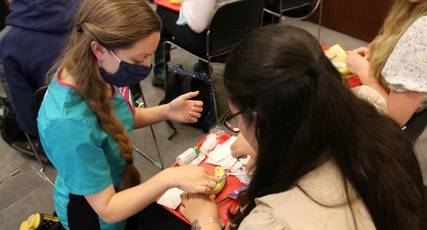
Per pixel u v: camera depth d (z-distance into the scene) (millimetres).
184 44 2285
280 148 667
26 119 1704
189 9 2061
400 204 699
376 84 1484
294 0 2674
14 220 1887
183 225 1305
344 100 639
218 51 2154
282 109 630
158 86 2799
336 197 660
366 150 656
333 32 3605
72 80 972
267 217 662
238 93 659
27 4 1428
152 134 2219
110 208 1020
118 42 906
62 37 1431
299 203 662
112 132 1062
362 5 3297
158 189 1033
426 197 839
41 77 1547
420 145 2258
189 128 2438
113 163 1152
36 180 2094
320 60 633
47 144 981
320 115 622
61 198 1219
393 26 1497
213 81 2189
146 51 957
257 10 2150
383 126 708
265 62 622
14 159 2219
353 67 1604
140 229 1329
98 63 975
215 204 1093
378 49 1550
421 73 1247
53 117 949
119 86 1063
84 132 965
